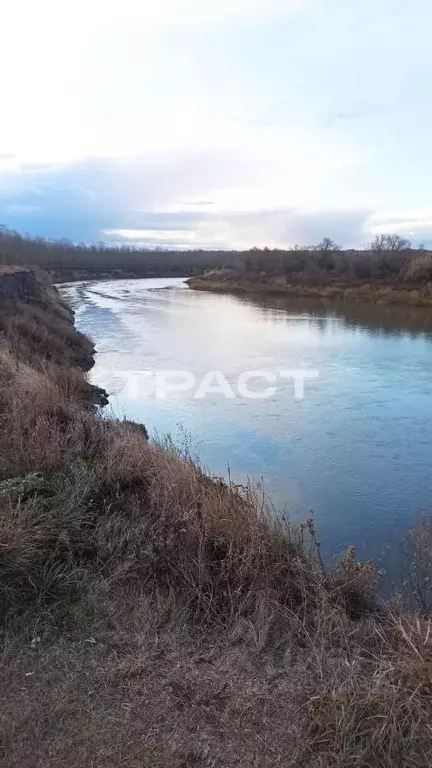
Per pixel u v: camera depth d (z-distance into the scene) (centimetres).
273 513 638
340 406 1214
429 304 3350
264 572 411
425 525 656
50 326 1781
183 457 781
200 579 392
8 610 337
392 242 6028
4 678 290
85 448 582
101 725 266
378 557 579
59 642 321
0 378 820
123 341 2111
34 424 630
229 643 337
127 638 330
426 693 286
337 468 857
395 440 990
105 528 434
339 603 399
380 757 255
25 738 256
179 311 3238
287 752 258
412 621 362
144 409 1170
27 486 447
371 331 2398
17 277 2331
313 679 306
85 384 1241
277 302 3828
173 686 295
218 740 263
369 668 320
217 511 471
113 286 5591
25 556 366
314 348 1980
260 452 923
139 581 393
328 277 4822
